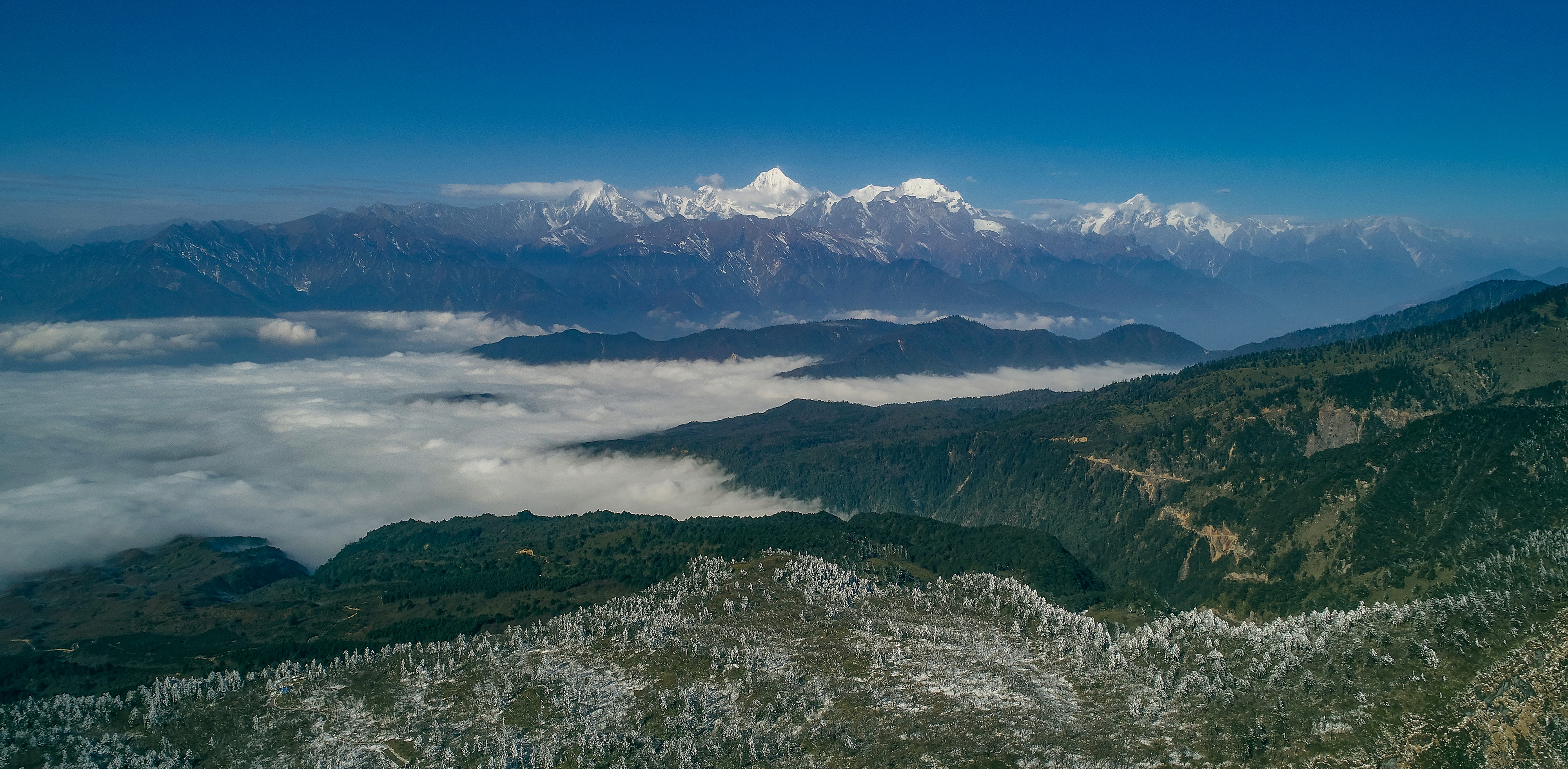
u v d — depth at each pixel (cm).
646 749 17225
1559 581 17675
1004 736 16412
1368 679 16238
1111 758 15550
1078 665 19025
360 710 19288
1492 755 14075
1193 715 16550
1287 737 15400
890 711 17625
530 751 17612
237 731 18738
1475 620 16862
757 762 16600
